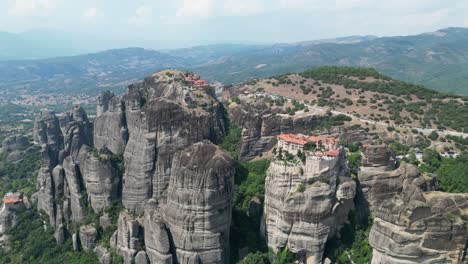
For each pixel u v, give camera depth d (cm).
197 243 9425
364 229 9869
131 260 10169
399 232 7769
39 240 12081
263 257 9769
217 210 9394
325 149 10225
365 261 9200
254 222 11031
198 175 9275
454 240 7669
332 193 9388
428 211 7656
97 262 10956
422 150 12581
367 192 10131
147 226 9862
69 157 12556
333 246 9706
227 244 9931
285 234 9675
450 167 11181
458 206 8344
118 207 11925
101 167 11769
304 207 9300
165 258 9550
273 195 9894
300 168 9700
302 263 9719
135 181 11731
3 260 11825
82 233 11512
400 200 8112
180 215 9431
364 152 10962
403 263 7812
